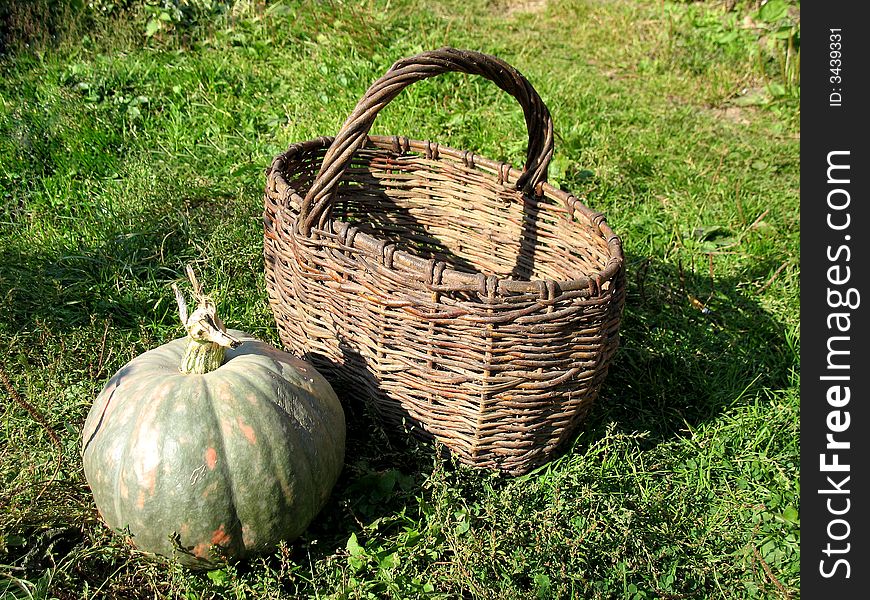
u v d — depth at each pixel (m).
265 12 6.91
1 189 4.62
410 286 2.69
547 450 3.04
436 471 2.82
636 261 4.54
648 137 5.93
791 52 7.05
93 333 3.44
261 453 2.43
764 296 4.39
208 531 2.41
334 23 6.89
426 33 7.41
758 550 2.94
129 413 2.44
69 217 4.39
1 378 2.75
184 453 2.36
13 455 2.81
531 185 3.52
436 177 3.85
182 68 5.98
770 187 5.48
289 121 5.55
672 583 2.74
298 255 2.98
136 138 5.22
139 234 4.19
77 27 6.38
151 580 2.48
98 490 2.47
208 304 2.52
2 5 6.38
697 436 3.39
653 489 3.05
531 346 2.69
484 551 2.66
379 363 2.94
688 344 3.87
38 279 3.75
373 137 3.78
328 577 2.57
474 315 2.64
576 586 2.66
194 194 4.70
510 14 8.55
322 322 3.07
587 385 2.89
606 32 8.05
